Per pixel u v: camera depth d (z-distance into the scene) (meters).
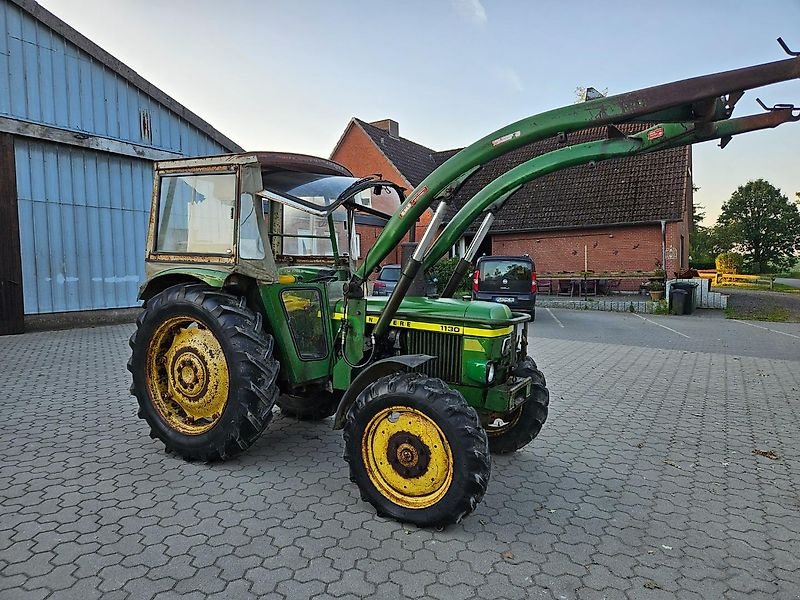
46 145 9.31
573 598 2.45
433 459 3.00
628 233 19.55
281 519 3.09
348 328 3.76
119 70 10.12
